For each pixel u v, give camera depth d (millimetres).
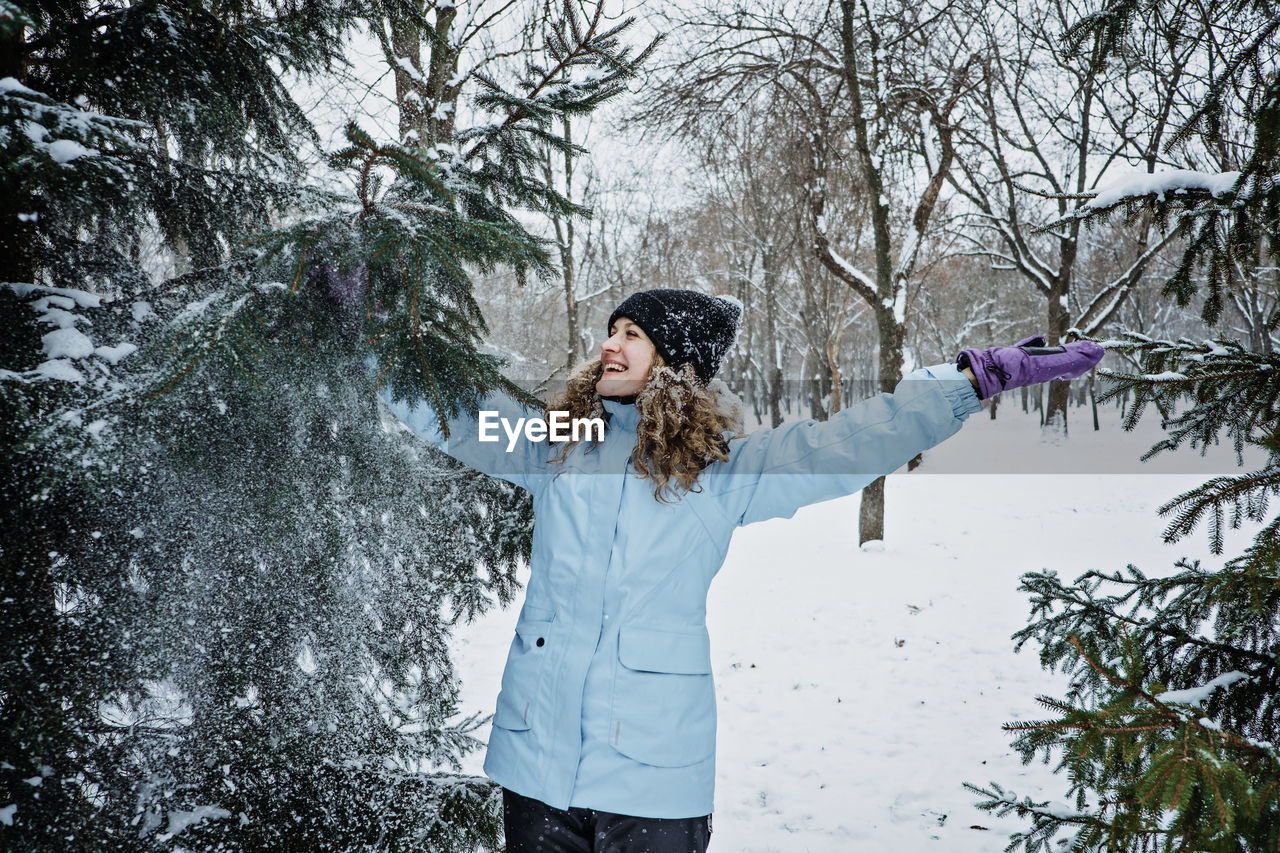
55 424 1463
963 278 31359
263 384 1608
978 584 8164
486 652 5977
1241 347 2064
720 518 1755
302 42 2129
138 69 1844
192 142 2020
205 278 1800
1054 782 4086
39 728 1530
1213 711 1866
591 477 1798
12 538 1557
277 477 1837
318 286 1729
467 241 1760
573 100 2172
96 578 1704
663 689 1639
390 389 1864
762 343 33469
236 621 1921
